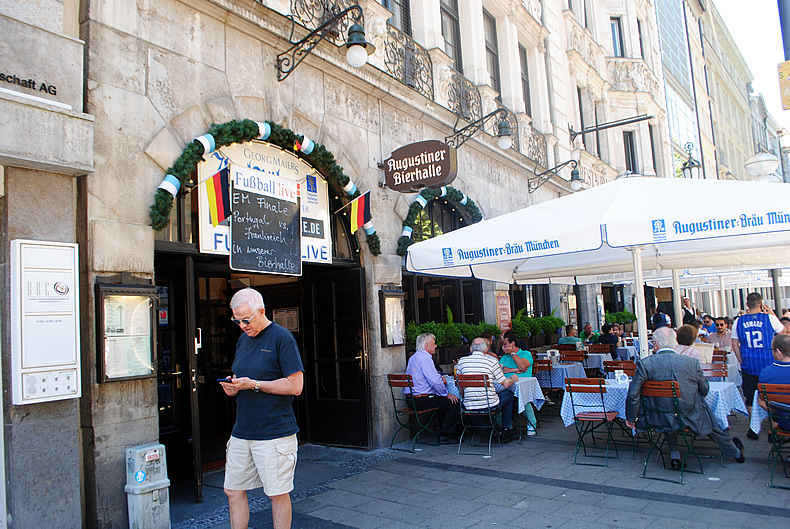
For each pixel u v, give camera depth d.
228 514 4.95
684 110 27.73
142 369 4.55
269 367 3.70
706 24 36.25
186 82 5.31
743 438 7.11
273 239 6.21
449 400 7.38
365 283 7.49
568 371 8.92
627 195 5.93
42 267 3.98
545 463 6.30
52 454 3.96
